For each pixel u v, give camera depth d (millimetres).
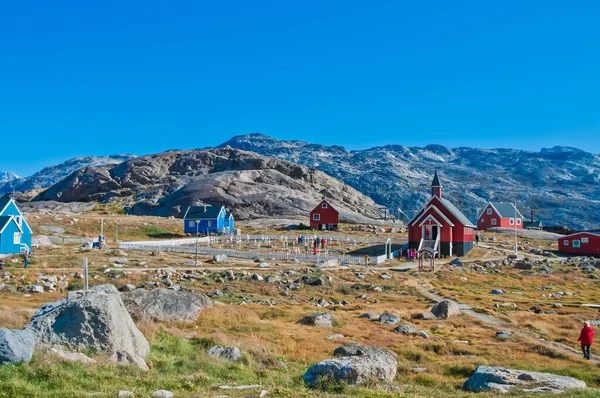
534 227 154125
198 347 25625
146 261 68875
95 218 121250
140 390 15297
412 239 95000
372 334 34344
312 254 85750
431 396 18688
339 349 25719
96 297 21438
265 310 43219
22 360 16453
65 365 17094
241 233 126688
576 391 18969
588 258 91375
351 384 19016
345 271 70750
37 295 44750
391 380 20812
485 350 31078
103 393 14508
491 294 62438
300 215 168875
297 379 20516
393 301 55156
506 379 21016
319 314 38750
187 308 34312
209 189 181500
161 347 24344
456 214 96375
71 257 66000
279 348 28188
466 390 21406
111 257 69125
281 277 63875
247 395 15516
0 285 46531
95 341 20125
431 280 69938
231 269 65812
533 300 57000
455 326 39906
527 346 32281
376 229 134125
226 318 34781
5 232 67812
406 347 30812
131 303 32781
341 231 129625
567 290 66875
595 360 29812
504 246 107812
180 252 82625
